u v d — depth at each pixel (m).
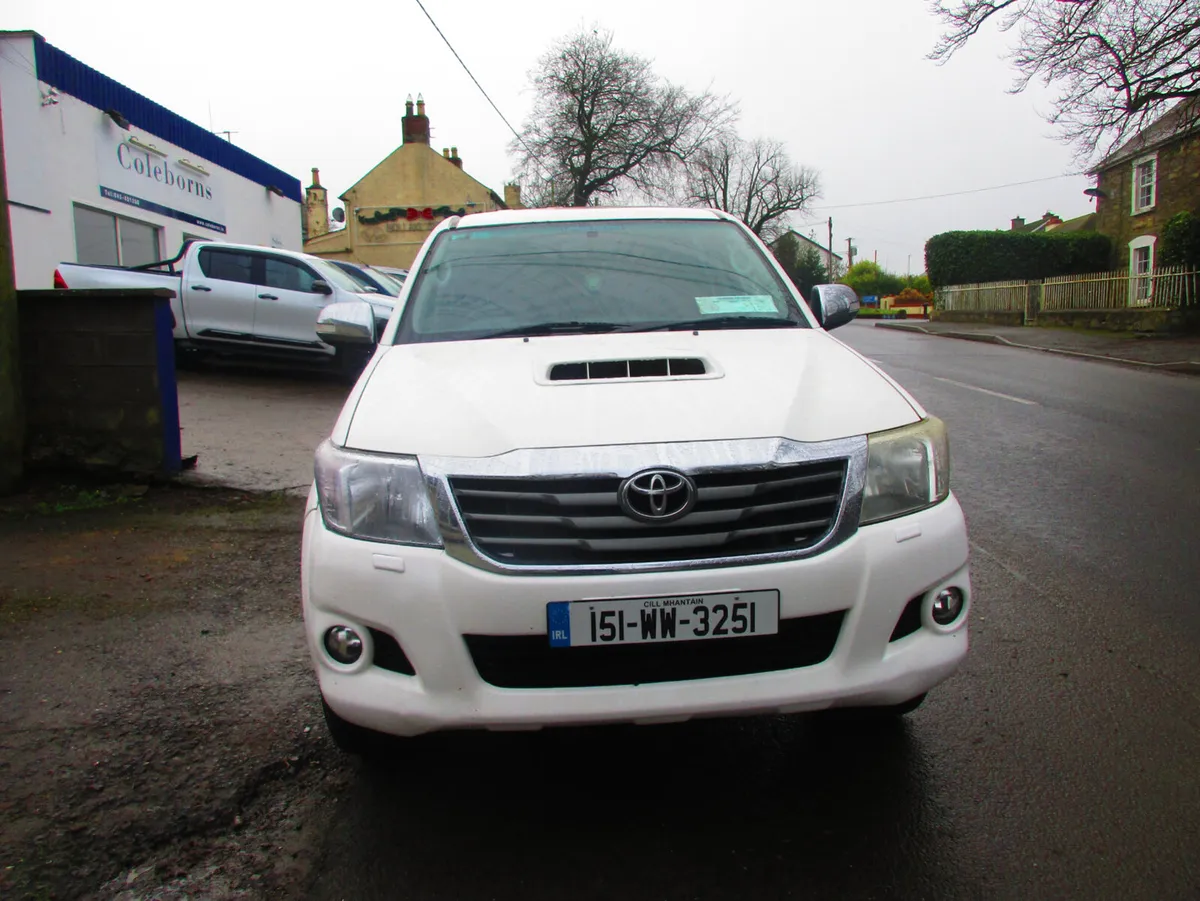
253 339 10.07
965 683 3.27
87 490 5.82
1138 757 2.77
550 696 2.23
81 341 5.86
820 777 2.69
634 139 42.50
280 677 3.35
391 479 2.32
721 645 2.28
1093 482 6.33
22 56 11.85
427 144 32.69
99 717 3.03
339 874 2.26
